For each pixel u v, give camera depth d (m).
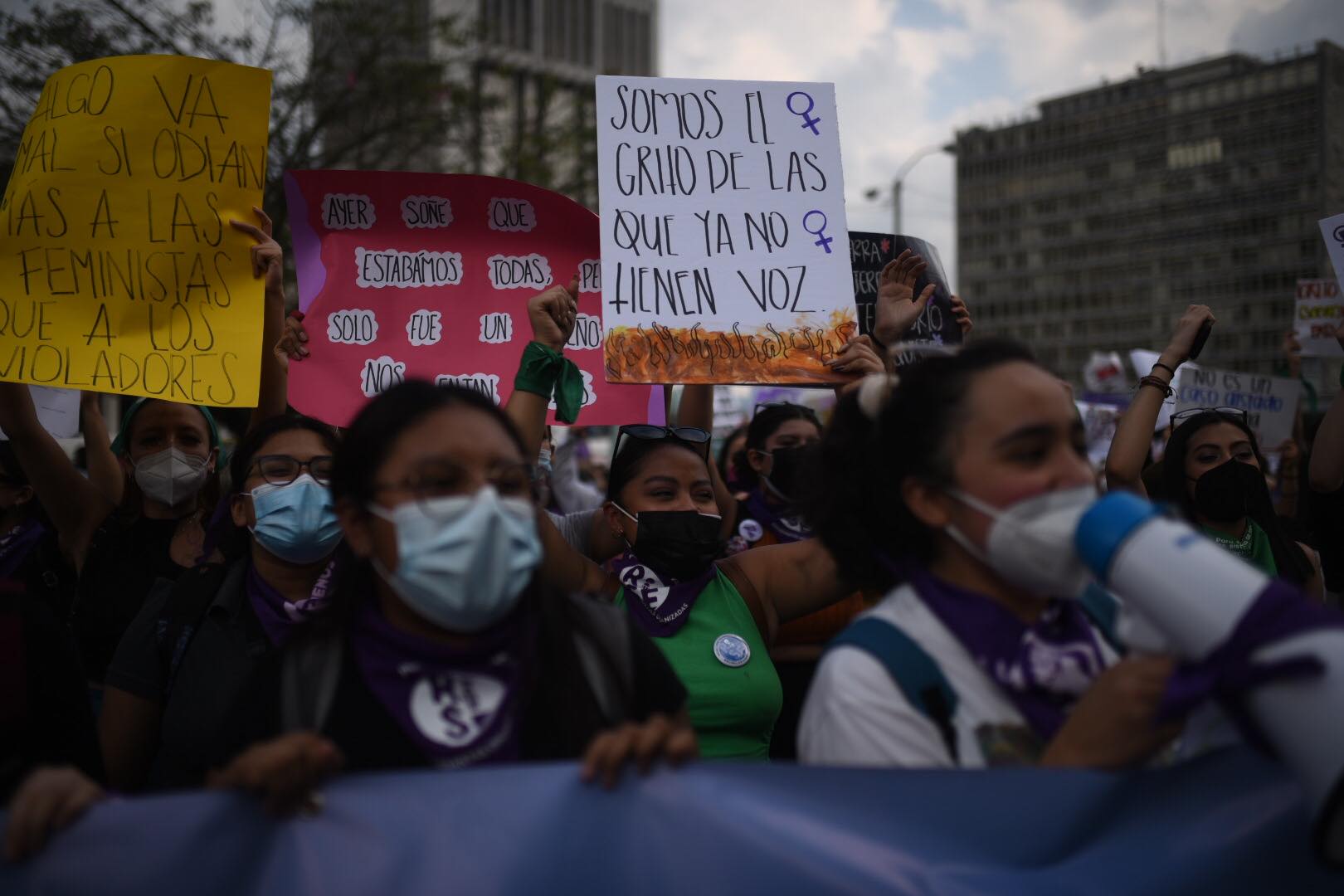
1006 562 1.68
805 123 3.47
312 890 1.50
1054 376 1.78
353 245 3.75
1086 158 109.81
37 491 3.57
